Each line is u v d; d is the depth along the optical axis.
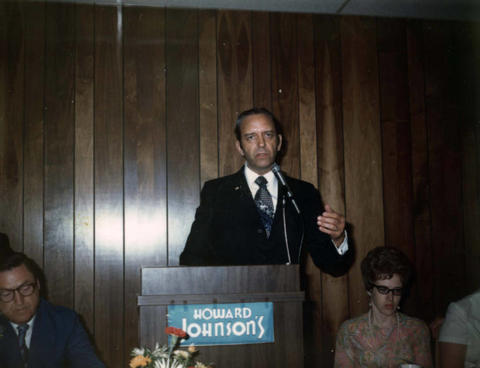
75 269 2.94
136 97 3.10
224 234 2.18
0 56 3.00
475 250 3.31
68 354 1.87
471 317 1.79
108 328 2.93
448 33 3.40
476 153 3.38
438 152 3.35
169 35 3.18
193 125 3.13
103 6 3.14
